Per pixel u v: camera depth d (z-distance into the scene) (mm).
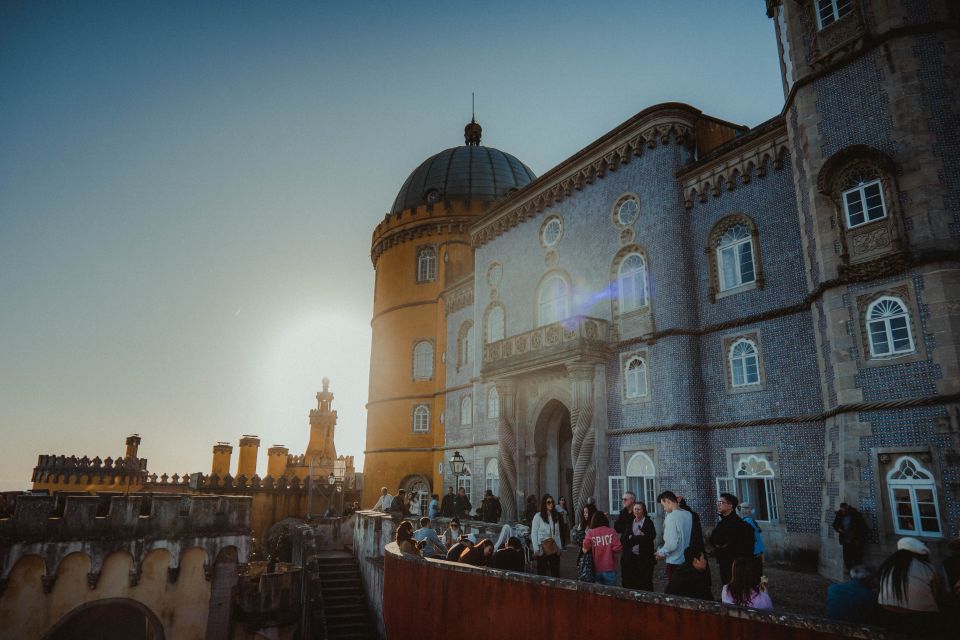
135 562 21625
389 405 39500
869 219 14516
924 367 13023
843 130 15211
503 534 12719
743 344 18719
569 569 14977
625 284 22250
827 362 15320
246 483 43031
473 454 29406
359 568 26812
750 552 8062
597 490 20859
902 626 5496
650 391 20312
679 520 8961
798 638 5328
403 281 41438
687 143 21938
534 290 26688
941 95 13992
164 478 54031
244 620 22188
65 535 20750
